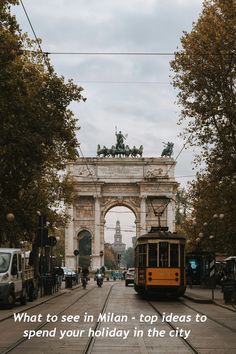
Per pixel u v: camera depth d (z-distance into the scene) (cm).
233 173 5128
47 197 6638
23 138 3903
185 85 4881
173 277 4734
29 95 4078
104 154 13725
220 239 6919
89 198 13188
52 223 6938
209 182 5566
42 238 5166
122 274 13388
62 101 4247
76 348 1983
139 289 5147
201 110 4831
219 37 4628
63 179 7162
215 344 2080
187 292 5934
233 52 4675
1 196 4725
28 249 8031
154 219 13062
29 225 5491
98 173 13150
